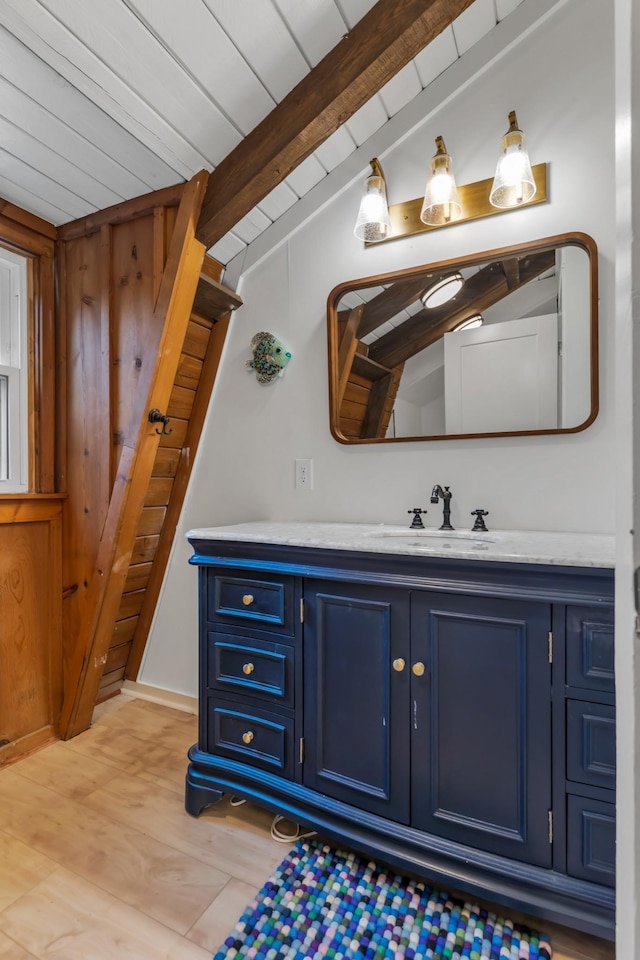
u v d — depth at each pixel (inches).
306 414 75.9
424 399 67.4
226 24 50.8
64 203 71.5
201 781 57.9
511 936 42.7
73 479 78.5
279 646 54.6
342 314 72.6
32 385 76.3
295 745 53.5
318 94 58.4
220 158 65.1
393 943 42.0
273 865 50.9
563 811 41.1
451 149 65.4
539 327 60.9
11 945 41.6
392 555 47.2
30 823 56.6
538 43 60.6
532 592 41.8
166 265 68.1
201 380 84.0
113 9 46.3
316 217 74.6
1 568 69.6
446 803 45.5
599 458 58.5
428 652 46.2
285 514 77.7
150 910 45.2
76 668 75.2
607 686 39.4
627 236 20.1
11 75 50.6
